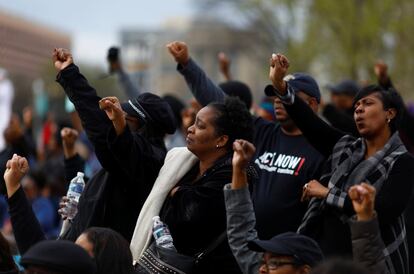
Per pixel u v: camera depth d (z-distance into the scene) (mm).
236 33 40000
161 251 6777
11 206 6949
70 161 8305
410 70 26922
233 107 7066
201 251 6922
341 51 27312
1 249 6332
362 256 5961
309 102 8086
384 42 27094
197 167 7160
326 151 7477
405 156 6867
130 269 6227
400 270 6852
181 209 6914
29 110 12711
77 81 7133
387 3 26469
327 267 4918
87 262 5469
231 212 6438
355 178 6891
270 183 7730
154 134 7395
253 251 6371
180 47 8242
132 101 7391
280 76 7340
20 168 6984
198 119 7047
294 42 29203
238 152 6367
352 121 9344
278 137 7945
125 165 6984
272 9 31969
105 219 7125
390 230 6836
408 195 6809
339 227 6902
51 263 5391
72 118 12359
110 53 10727
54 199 12117
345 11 26906
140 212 7055
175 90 49281
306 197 7090
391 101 7023
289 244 5953
